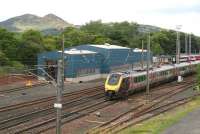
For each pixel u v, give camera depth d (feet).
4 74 217.36
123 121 118.52
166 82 242.78
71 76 232.53
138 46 437.17
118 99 172.86
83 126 113.80
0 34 267.18
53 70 182.91
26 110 138.62
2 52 252.62
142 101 165.48
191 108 134.41
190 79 267.80
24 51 265.75
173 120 110.22
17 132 102.22
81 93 184.24
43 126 111.75
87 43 365.81
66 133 104.78
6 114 130.82
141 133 96.63
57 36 338.75
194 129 96.99
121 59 288.10
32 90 193.36
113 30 451.94
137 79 189.67
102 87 209.15
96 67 258.98
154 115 130.31
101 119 124.77
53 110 138.72
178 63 278.46
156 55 399.65
